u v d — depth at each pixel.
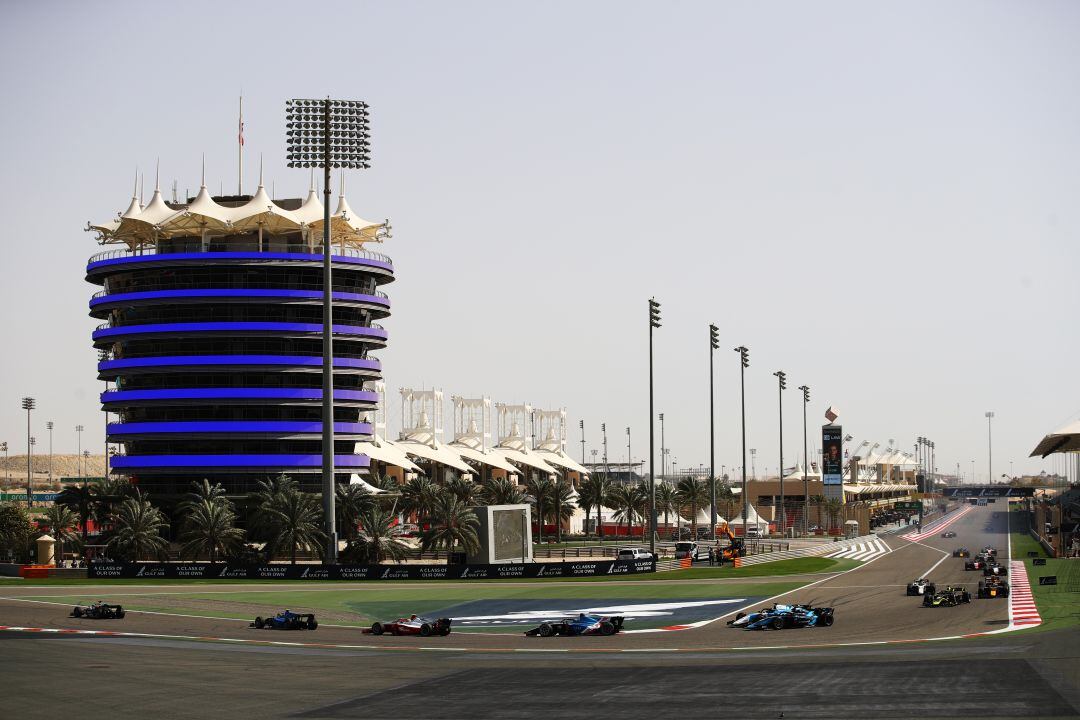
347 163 130.75
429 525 173.38
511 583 120.31
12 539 166.25
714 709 46.75
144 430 163.25
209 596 103.62
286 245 172.75
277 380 166.12
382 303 177.00
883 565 152.00
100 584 117.06
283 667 59.59
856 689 50.66
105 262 169.50
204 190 170.25
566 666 60.06
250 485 163.12
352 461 171.12
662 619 86.12
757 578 126.81
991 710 45.31
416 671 58.34
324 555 134.88
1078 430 170.62
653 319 140.50
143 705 48.75
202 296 163.25
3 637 72.12
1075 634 69.75
